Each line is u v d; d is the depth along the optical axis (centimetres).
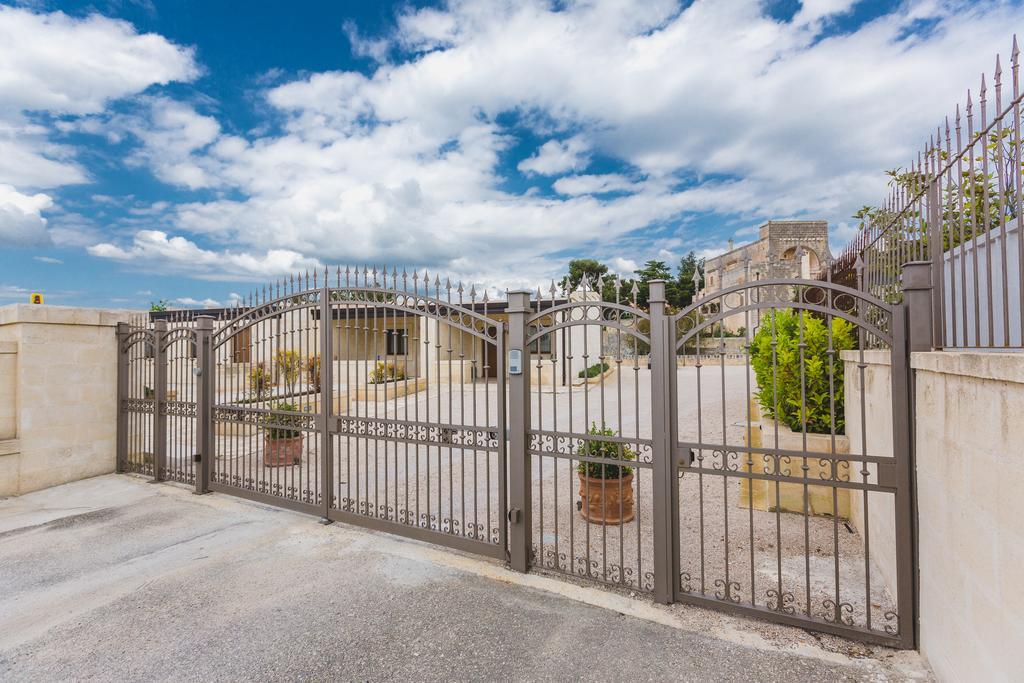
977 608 200
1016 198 192
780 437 491
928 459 250
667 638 285
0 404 613
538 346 372
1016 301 245
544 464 738
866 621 291
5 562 412
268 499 537
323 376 490
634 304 334
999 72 204
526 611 319
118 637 299
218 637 297
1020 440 168
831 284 284
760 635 285
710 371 2220
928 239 285
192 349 645
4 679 261
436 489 621
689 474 644
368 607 328
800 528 451
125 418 701
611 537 448
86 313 675
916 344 264
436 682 252
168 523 496
